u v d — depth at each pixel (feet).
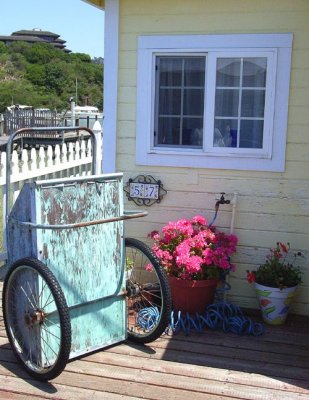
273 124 14.40
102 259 11.89
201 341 12.96
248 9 14.24
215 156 14.90
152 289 14.40
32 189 10.68
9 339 11.57
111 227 12.01
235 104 14.71
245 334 13.47
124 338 12.60
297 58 14.10
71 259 11.31
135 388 10.65
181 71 15.05
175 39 14.76
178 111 15.23
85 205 11.44
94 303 11.90
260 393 10.53
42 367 11.00
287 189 14.60
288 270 14.15
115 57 15.24
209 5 14.44
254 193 14.82
